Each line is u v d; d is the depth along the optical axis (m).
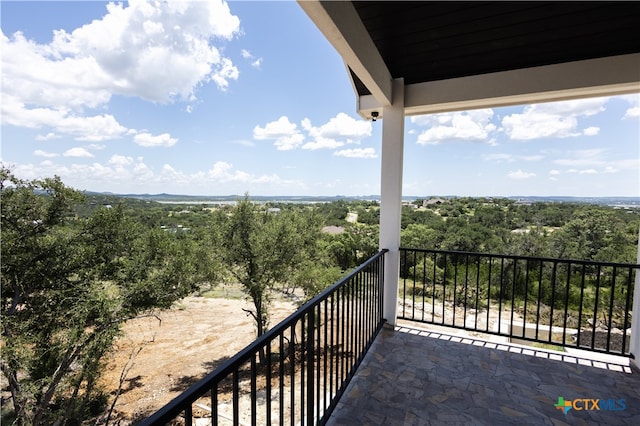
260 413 6.22
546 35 2.46
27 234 8.73
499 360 2.60
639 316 2.47
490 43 2.61
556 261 2.71
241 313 14.51
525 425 1.85
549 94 2.79
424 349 2.79
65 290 9.02
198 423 6.03
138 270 9.84
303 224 12.21
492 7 2.26
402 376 2.36
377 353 2.71
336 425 1.84
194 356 10.69
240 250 10.96
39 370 7.98
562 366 2.51
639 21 2.24
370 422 1.87
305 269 11.50
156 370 9.86
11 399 7.83
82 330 8.54
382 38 2.63
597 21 2.29
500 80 2.85
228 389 7.29
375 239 10.94
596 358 2.63
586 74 2.59
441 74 3.05
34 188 8.72
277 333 1.23
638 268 2.46
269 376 1.18
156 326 13.07
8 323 7.91
